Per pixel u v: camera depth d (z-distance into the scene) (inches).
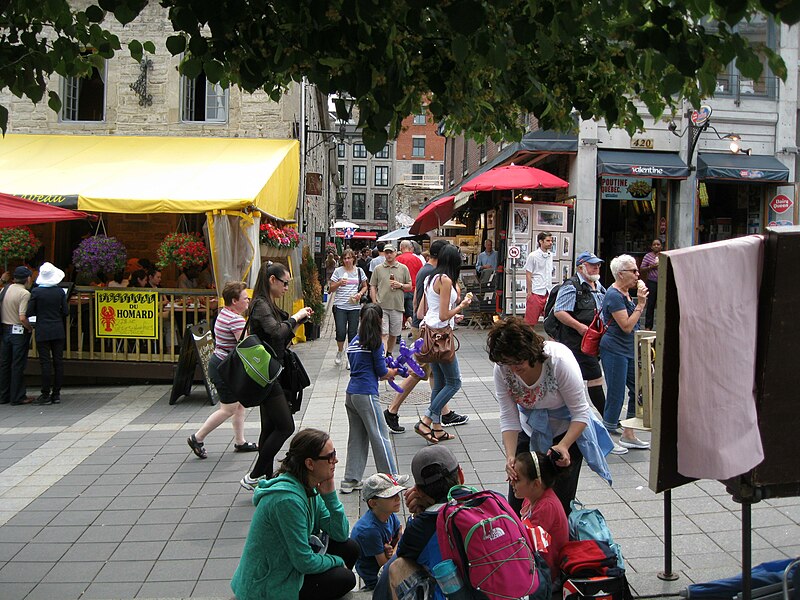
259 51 147.9
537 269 493.7
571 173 602.9
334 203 1893.5
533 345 145.9
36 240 434.3
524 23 130.6
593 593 127.3
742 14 114.0
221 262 395.9
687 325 108.9
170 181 430.6
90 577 173.2
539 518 137.9
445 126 202.2
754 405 113.0
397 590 126.9
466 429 292.7
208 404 360.2
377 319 221.6
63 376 412.5
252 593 146.8
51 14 170.6
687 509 203.2
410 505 136.9
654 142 600.7
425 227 748.6
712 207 681.0
